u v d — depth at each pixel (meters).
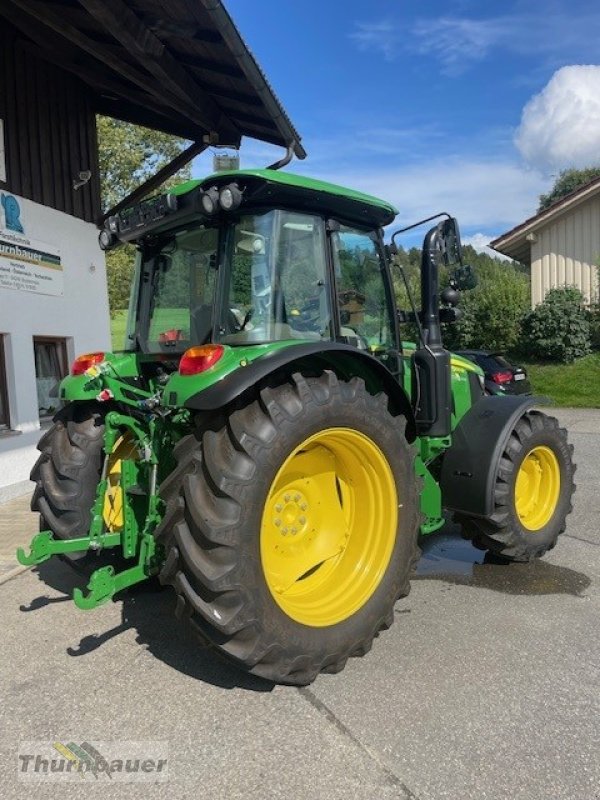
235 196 2.87
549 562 4.42
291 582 3.09
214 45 5.43
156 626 3.53
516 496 4.27
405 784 2.24
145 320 3.79
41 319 7.12
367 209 3.55
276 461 2.70
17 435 6.59
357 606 3.06
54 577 4.29
